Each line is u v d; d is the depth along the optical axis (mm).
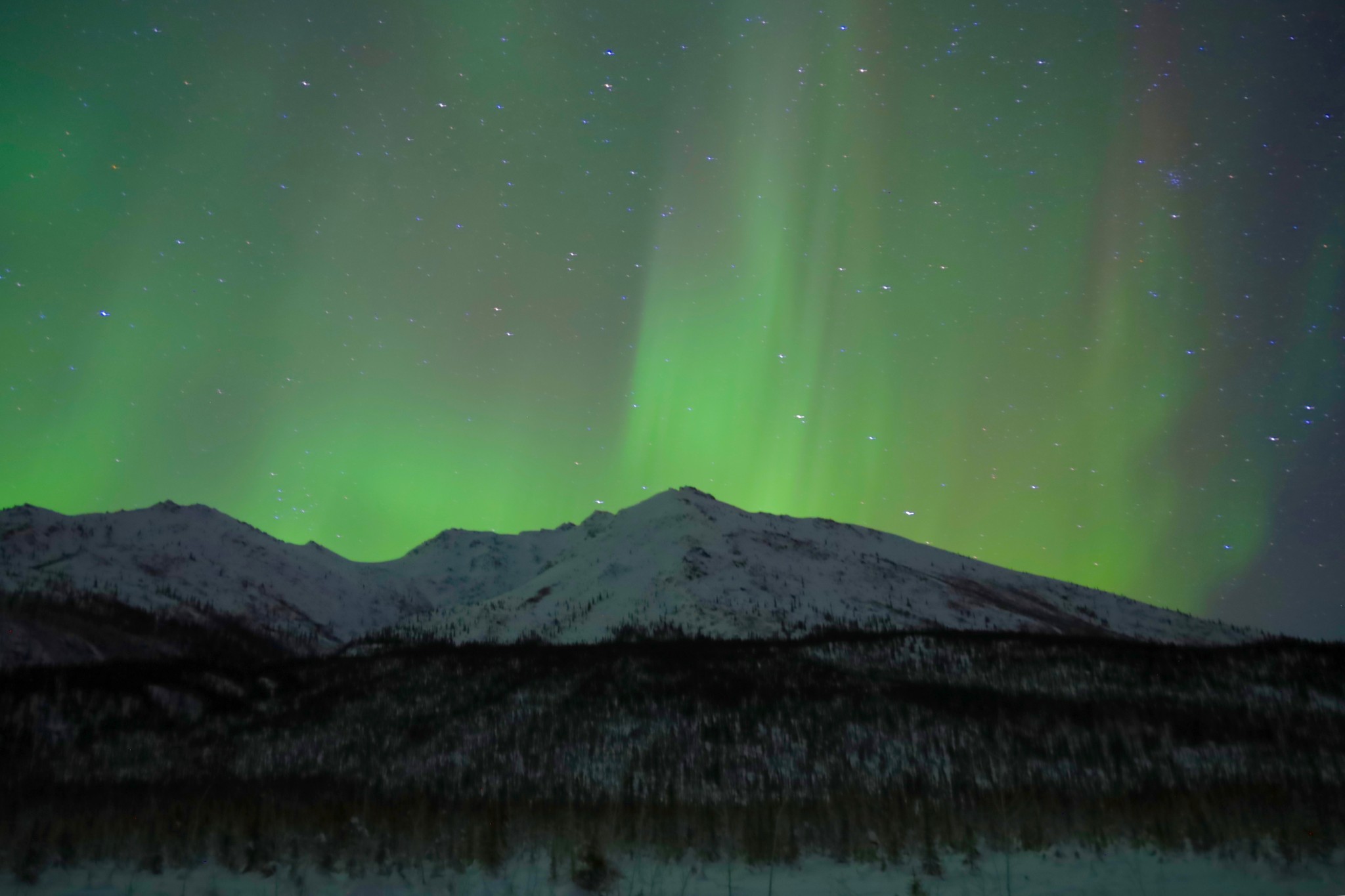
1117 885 14625
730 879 16078
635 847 18578
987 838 18531
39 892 15062
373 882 15711
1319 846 15992
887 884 15391
